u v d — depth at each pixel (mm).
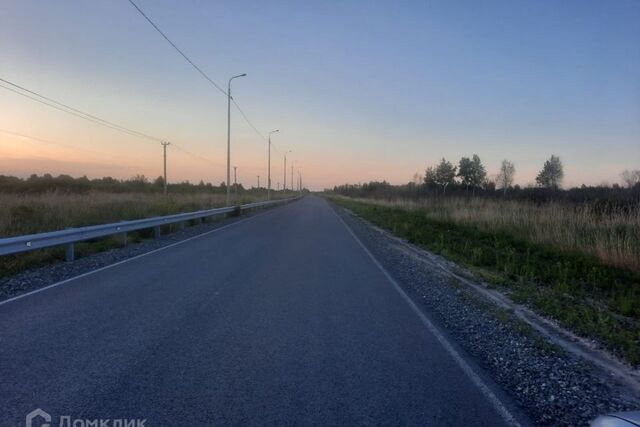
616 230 16203
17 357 5355
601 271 11781
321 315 7641
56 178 59531
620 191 27969
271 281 10219
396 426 4035
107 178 76188
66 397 4371
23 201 22141
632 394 5094
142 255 13789
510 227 21125
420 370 5379
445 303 9070
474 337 6879
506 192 48719
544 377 5438
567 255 14211
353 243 18953
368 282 10742
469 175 87500
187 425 3920
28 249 10844
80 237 12867
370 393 4684
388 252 16812
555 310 8391
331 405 4383
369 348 6094
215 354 5645
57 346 5758
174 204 30203
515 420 4250
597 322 7848
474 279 11820
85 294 8633
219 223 27438
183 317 7199
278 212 42500
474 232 21562
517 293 10023
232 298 8539
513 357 6082
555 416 4434
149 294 8695
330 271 11922
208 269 11484
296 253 14938
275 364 5387
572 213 20297
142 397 4410
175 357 5496
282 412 4203
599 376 5594
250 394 4555
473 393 4793
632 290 9836
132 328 6578
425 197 53469
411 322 7465
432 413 4301
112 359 5371
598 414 4531
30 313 7266
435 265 14055
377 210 45750
